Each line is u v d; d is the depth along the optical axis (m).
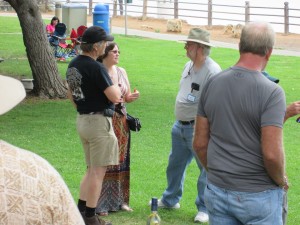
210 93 4.45
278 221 4.38
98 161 6.46
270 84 4.30
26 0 14.70
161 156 10.05
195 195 8.11
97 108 6.35
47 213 2.33
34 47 14.86
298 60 24.11
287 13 36.31
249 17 38.34
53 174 2.39
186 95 6.82
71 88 6.43
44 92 14.90
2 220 2.27
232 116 4.34
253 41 4.32
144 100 15.14
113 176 7.21
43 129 11.77
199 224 7.04
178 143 7.08
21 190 2.30
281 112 4.24
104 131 6.39
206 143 4.55
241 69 4.36
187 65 6.88
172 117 13.26
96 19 23.16
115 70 7.06
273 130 4.21
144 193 8.09
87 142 6.52
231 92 4.34
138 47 26.66
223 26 38.34
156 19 41.78
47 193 2.34
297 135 12.05
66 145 10.59
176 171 7.27
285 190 4.84
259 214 4.32
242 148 4.32
